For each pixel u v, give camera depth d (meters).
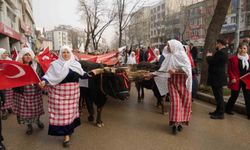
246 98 7.12
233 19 37.84
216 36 10.36
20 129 6.44
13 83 4.93
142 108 8.38
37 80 4.98
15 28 36.94
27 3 56.66
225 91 9.63
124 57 14.70
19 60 6.11
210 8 30.67
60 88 5.14
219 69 7.02
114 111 8.00
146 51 16.70
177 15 48.12
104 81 6.01
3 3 27.67
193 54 14.61
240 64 7.19
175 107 5.91
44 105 8.84
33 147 5.36
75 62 5.32
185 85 5.94
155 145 5.39
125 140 5.66
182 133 6.05
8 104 7.29
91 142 5.56
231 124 6.68
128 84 6.09
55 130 5.21
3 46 27.27
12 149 5.27
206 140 5.64
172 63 5.85
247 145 5.38
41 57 7.05
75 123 5.57
